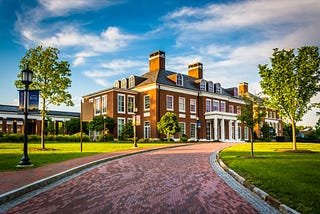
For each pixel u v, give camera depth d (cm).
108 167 1188
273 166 1079
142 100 3875
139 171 1076
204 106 4319
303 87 1823
